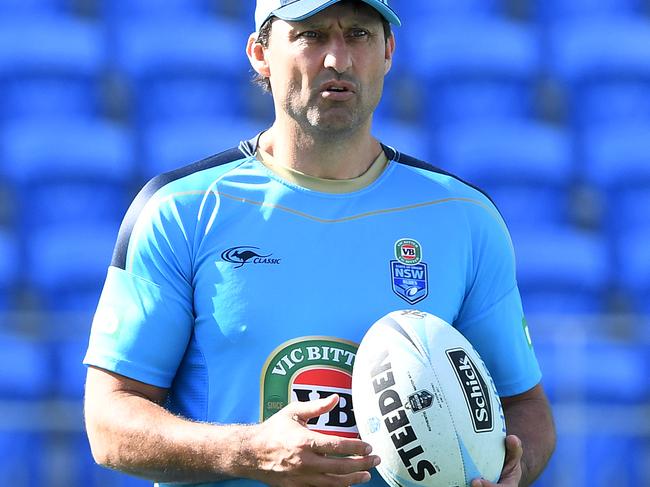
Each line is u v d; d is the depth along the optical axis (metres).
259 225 9.39
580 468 19.22
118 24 33.00
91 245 25.86
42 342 19.97
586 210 29.77
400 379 8.58
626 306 27.27
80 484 18.86
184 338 9.41
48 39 31.44
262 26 9.73
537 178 29.80
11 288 25.64
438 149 30.20
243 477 8.62
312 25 9.18
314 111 9.20
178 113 31.17
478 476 8.56
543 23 34.91
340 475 8.20
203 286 9.27
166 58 31.66
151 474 9.02
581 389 19.61
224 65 31.88
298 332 9.09
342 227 9.47
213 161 9.81
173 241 9.34
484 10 35.12
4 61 30.91
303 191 9.54
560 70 33.22
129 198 28.34
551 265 26.70
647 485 19.19
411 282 9.42
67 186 28.05
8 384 19.95
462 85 32.66
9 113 30.55
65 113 30.67
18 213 27.69
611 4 35.16
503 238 10.07
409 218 9.65
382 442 8.54
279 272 9.22
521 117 32.47
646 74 33.03
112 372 9.30
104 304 9.47
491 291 9.97
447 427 8.48
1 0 33.12
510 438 8.80
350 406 8.93
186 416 9.42
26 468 18.75
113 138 29.16
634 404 19.80
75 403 19.09
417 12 35.00
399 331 8.81
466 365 8.80
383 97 32.38
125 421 8.94
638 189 29.97
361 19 9.22
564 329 19.77
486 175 29.70
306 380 8.96
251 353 9.06
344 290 9.25
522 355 10.07
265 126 30.66
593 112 32.56
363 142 9.71
